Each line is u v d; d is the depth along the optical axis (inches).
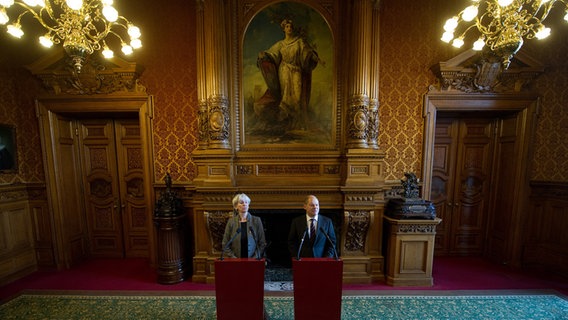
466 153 177.9
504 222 166.2
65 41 95.4
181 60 153.5
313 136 150.3
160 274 142.4
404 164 154.9
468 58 145.3
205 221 141.7
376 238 145.5
